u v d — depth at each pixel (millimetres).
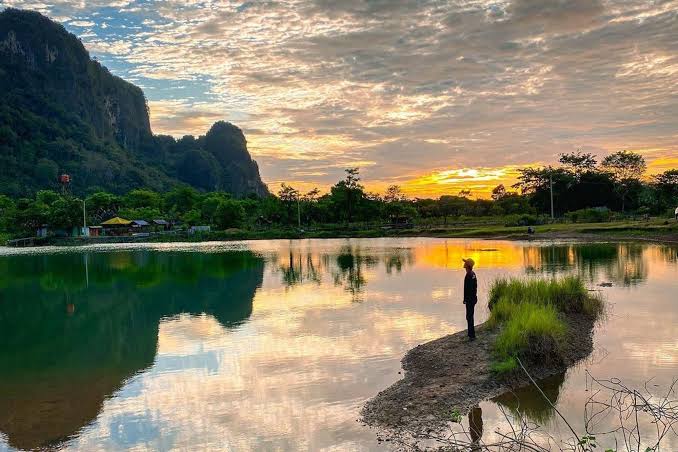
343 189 103000
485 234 71312
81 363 13938
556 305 16422
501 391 10344
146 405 10602
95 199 124750
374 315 18219
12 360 14406
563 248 45906
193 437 9000
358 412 9703
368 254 46156
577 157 110312
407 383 11055
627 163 105812
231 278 31312
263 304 21609
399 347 13891
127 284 30422
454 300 20781
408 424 9078
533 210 116438
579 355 12281
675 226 57031
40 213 103375
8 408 10688
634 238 54438
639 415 9016
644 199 96000
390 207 110500
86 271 38938
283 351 14016
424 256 42312
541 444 8125
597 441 8180
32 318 20891
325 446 8406
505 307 15609
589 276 26016
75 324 19422
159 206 145125
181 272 36000
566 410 9391
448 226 90438
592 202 107812
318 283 27469
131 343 15984
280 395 10734
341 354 13469
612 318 16031
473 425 8930
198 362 13430
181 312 20734
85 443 8961
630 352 12523
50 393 11555
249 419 9617
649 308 17469
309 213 110625
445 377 11195
